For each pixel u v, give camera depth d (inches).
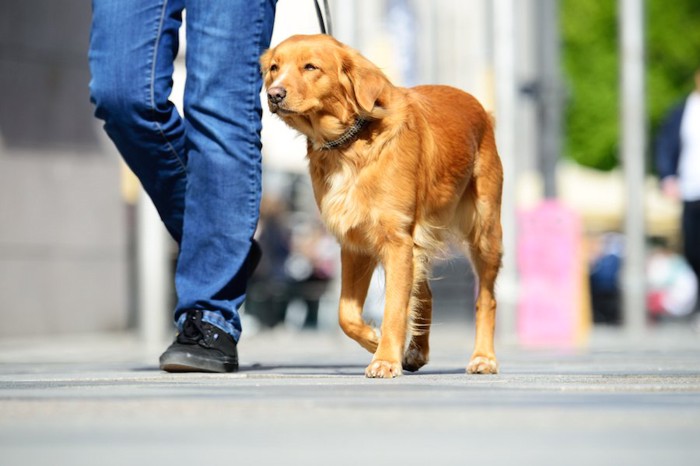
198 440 163.9
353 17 722.8
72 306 764.6
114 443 161.2
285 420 187.8
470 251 380.2
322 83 331.3
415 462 141.3
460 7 1370.6
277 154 1051.9
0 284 710.5
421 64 1343.5
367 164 331.6
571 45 2185.0
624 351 519.5
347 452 150.7
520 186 1412.4
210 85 337.7
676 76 2191.2
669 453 149.7
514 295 762.2
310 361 426.0
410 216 334.3
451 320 1130.7
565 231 770.8
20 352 556.4
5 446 158.6
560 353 501.4
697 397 231.5
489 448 154.7
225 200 339.6
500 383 276.7
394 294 329.4
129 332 831.7
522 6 1091.3
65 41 766.5
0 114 716.7
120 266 808.3
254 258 352.5
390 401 221.3
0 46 717.9
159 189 353.7
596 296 1295.5
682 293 1441.9
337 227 336.8
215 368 332.2
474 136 372.2
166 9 335.9
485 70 794.2
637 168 928.3
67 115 767.1
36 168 740.7
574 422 183.8
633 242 925.8
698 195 873.5
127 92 332.8
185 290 340.2
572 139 2167.8
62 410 203.8
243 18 336.5
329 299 1050.1
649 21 2192.4
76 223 770.8
